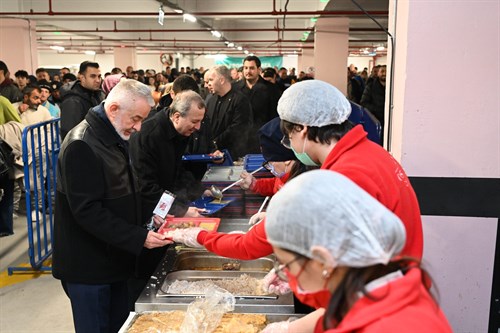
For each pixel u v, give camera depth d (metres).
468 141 2.06
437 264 2.15
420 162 2.09
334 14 9.20
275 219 0.84
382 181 1.30
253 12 9.53
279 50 25.08
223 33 15.91
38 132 3.73
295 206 0.82
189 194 2.62
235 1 9.75
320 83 1.46
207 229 1.92
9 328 3.01
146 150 2.33
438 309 0.83
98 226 1.82
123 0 10.02
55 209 1.98
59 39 19.25
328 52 11.03
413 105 2.06
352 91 9.66
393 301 0.79
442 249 2.14
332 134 1.42
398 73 2.15
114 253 1.98
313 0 10.12
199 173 3.21
